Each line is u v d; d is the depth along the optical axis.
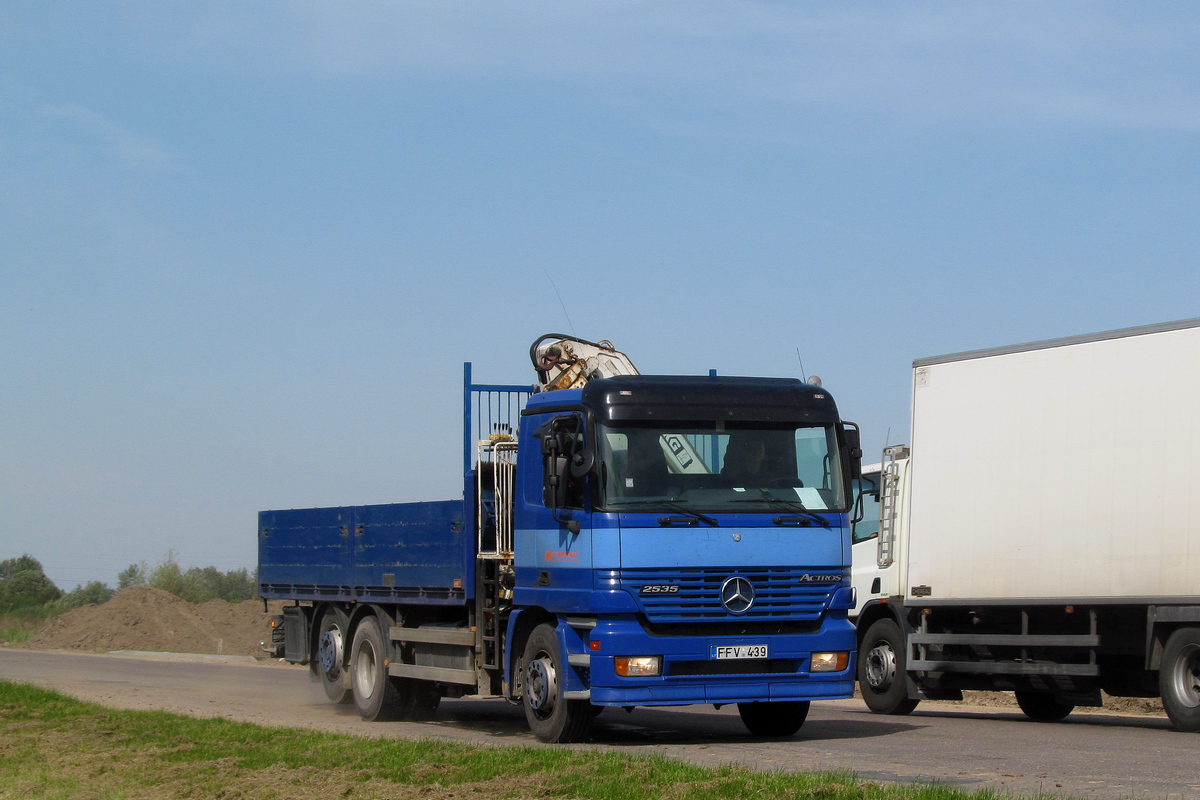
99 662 32.84
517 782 8.81
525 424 13.12
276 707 17.89
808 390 12.72
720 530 11.85
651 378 12.34
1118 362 14.17
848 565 12.40
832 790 8.19
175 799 9.01
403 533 15.31
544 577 12.50
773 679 11.92
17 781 10.05
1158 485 13.62
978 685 16.22
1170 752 11.29
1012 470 15.24
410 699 15.54
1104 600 14.06
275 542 18.98
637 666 11.52
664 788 8.45
